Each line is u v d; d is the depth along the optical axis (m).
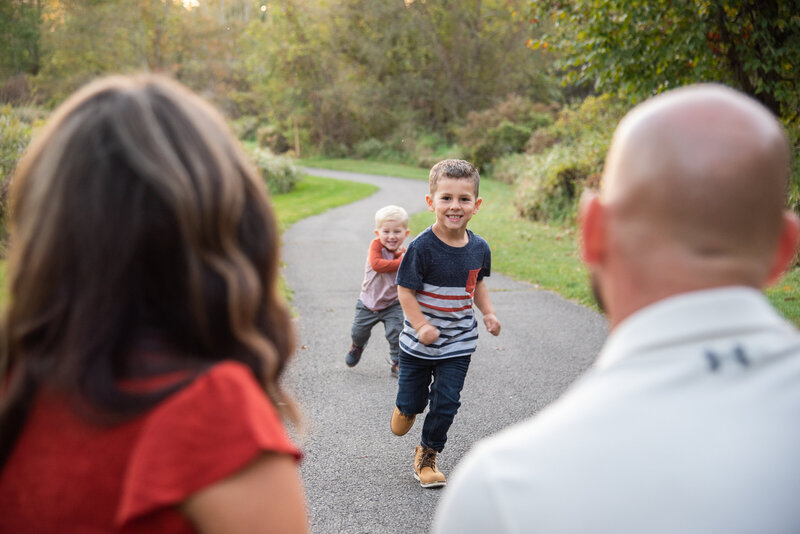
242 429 0.82
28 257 0.86
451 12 48.53
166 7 53.12
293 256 11.23
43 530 0.84
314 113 49.28
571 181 15.54
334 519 3.08
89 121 0.88
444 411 3.30
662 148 0.75
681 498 0.68
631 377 0.75
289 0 47.56
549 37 10.97
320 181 32.31
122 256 0.83
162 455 0.80
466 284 3.28
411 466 3.63
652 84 9.78
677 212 0.74
